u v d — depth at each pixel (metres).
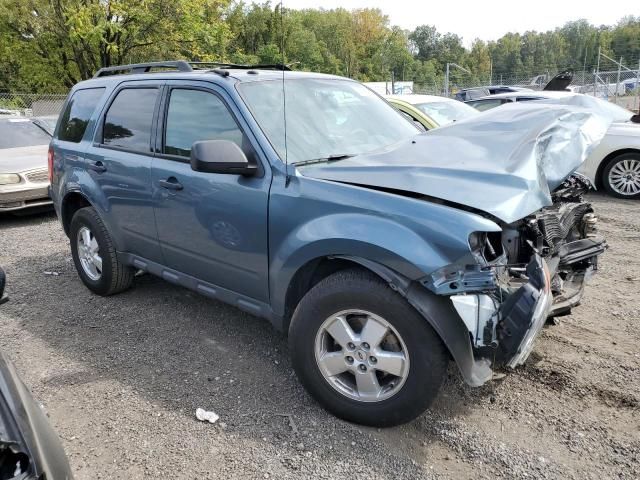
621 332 3.97
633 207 8.01
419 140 3.35
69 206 5.08
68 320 4.43
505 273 2.75
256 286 3.34
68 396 3.32
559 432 2.87
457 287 2.50
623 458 2.66
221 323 4.30
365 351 2.82
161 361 3.72
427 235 2.55
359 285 2.76
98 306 4.69
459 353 2.58
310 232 2.89
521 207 2.66
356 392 2.93
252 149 3.26
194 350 3.87
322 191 2.92
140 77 4.29
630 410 3.03
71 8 22.16
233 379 3.47
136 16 22.89
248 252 3.30
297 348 3.03
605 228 6.90
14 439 1.53
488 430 2.90
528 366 3.50
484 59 103.44
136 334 4.14
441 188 2.71
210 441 2.86
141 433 2.94
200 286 3.80
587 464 2.63
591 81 25.80
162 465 2.69
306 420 3.02
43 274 5.61
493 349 2.58
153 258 4.19
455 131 3.40
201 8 24.48
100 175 4.43
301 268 3.03
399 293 2.65
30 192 7.98
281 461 2.70
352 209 2.79
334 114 3.77
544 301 2.60
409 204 2.65
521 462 2.66
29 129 9.70
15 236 7.30
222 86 3.52
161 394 3.32
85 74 26.02
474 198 2.63
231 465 2.68
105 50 24.33
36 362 3.76
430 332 2.63
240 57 22.28
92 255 4.81
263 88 3.60
